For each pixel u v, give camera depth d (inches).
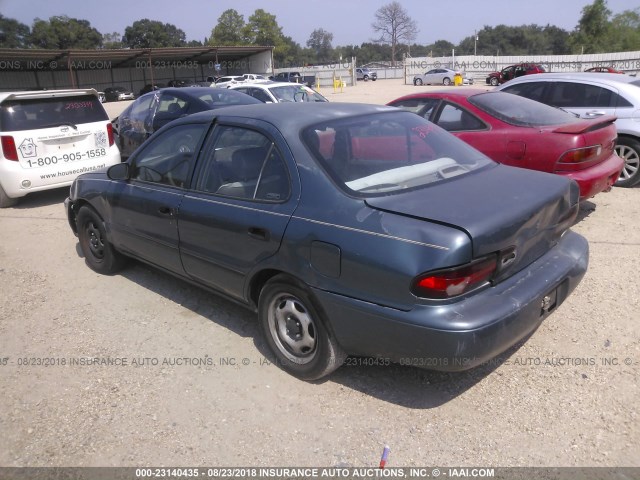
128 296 187.5
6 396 133.1
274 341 136.4
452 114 248.2
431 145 145.2
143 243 174.7
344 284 113.0
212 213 142.1
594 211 258.8
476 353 103.0
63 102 316.8
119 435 117.3
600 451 106.3
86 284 200.5
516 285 113.3
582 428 112.6
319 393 128.4
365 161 130.8
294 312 129.1
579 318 156.8
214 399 128.0
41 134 304.8
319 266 116.8
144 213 168.9
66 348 154.6
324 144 129.7
